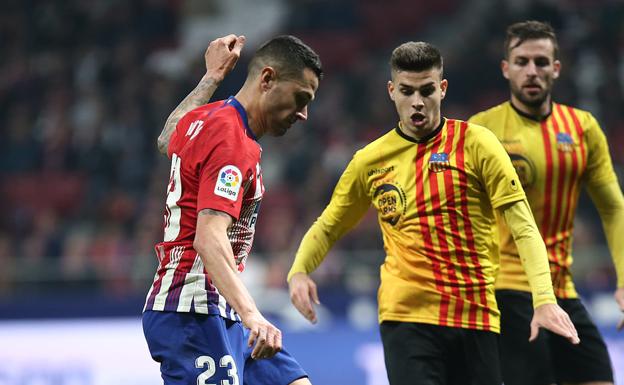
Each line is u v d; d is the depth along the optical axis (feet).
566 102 157.79
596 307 106.01
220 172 43.37
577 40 172.55
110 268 117.91
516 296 58.49
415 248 51.24
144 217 145.89
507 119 60.90
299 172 157.07
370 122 169.48
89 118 180.14
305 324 109.19
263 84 45.83
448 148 50.96
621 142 156.87
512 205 49.39
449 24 208.44
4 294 116.06
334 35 206.08
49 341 111.75
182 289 45.01
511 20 174.60
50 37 199.93
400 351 51.19
